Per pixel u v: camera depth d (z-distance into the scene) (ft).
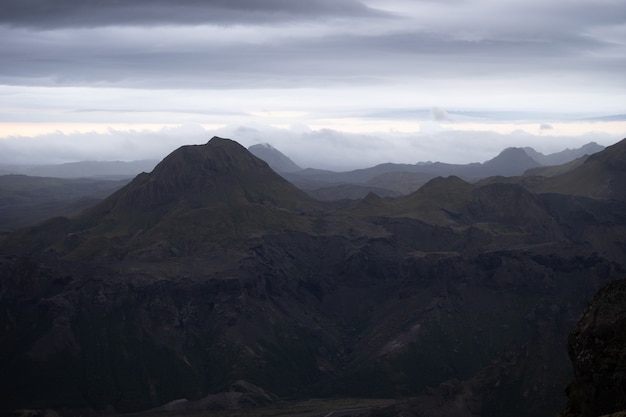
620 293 507.30
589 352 504.02
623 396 481.05
